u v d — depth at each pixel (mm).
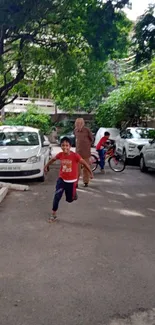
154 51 11375
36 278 4145
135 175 12992
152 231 6023
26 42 12430
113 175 12820
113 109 25094
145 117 24844
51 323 3232
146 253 4988
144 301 3643
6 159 10117
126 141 16125
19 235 5695
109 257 4820
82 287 3928
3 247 5160
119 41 11938
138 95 23109
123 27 11844
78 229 6047
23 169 10180
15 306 3514
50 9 10414
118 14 10914
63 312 3414
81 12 11094
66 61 13086
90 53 12805
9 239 5504
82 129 9758
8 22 9820
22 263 4586
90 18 10984
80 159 6609
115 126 25875
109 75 17969
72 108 31156
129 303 3598
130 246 5262
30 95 19109
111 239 5562
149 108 23828
